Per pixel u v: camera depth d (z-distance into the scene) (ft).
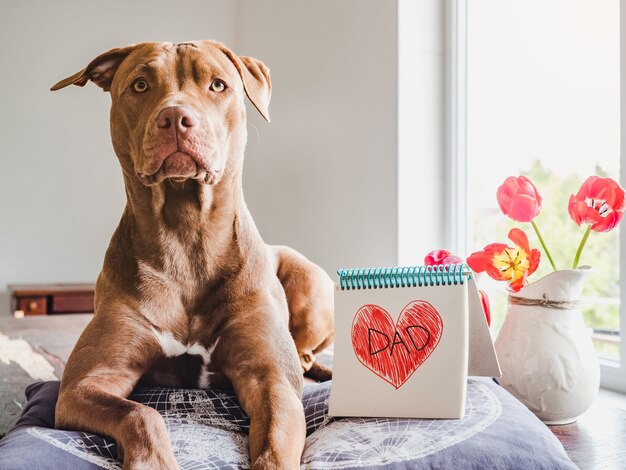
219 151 4.17
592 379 4.56
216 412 4.17
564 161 7.60
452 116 8.10
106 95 13.26
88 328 4.33
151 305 4.32
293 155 10.98
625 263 5.81
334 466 3.46
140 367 4.34
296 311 5.66
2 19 12.66
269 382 4.09
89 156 13.16
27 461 3.28
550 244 8.33
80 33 13.16
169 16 13.69
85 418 3.71
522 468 3.45
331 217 9.73
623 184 5.78
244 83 4.63
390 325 3.96
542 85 7.77
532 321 4.60
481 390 4.29
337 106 9.53
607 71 6.79
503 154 8.29
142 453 3.31
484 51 8.14
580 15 7.16
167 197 4.23
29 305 11.44
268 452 3.42
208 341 4.41
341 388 3.97
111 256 4.49
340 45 9.45
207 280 4.38
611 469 3.88
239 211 4.51
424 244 8.16
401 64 8.01
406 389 3.90
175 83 4.21
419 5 8.10
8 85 12.69
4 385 5.62
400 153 8.01
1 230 12.62
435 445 3.55
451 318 3.90
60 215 13.00
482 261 4.66
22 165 12.76
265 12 12.30
